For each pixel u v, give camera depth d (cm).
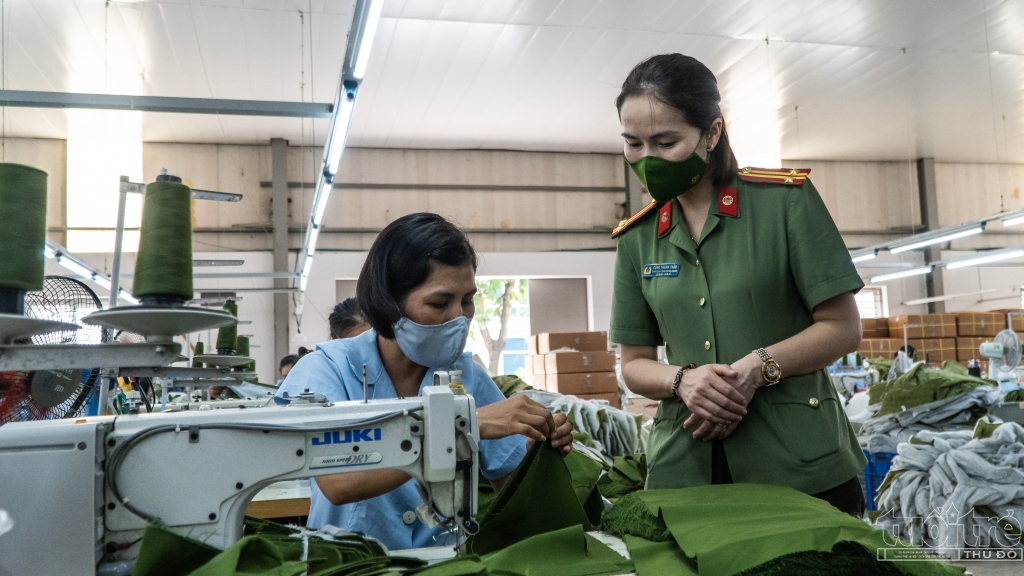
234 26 789
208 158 1173
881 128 1214
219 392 332
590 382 850
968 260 1062
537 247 1289
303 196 1212
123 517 92
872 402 443
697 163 126
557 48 885
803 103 1089
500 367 1777
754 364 123
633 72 129
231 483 96
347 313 300
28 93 448
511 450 144
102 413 112
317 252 1205
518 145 1269
